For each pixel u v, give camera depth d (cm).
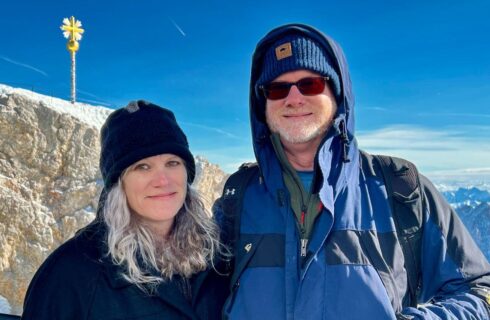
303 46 85
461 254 80
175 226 87
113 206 79
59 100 672
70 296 75
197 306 83
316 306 76
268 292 80
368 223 80
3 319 262
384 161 87
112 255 76
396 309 76
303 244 81
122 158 79
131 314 76
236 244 87
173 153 82
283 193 86
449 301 75
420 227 81
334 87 86
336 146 86
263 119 94
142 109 83
